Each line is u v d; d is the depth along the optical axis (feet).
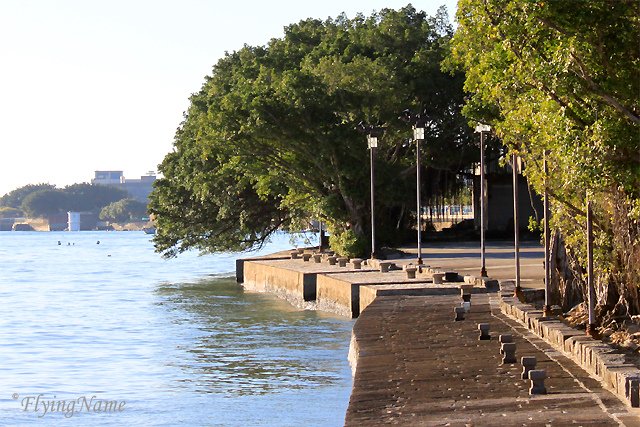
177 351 161.07
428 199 343.46
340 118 286.87
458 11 92.89
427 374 87.10
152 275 401.08
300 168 288.92
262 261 296.30
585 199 102.53
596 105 88.89
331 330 176.76
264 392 119.75
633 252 105.19
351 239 276.00
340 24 379.14
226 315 217.56
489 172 345.10
